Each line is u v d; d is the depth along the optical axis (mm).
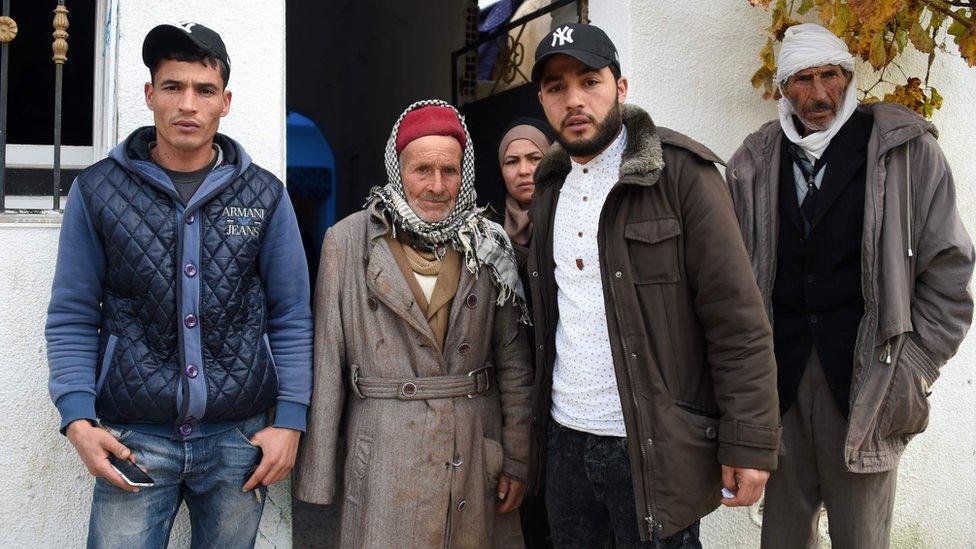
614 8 3029
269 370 2037
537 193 2271
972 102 3543
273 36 2500
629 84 2969
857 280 2369
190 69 1863
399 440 2125
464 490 2193
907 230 2342
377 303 2176
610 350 2031
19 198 2594
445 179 2195
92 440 1833
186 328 1895
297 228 2127
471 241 2236
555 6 3434
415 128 2186
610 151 2088
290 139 9938
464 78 4652
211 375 1930
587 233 2072
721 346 1915
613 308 1976
